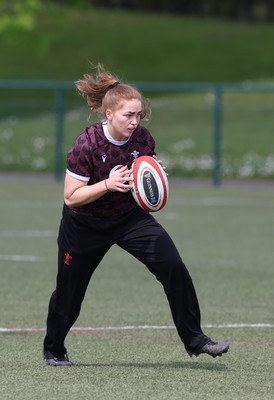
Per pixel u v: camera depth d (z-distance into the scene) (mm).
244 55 111188
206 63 109125
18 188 64125
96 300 28656
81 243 19234
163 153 75625
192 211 52594
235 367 20172
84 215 19109
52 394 17688
